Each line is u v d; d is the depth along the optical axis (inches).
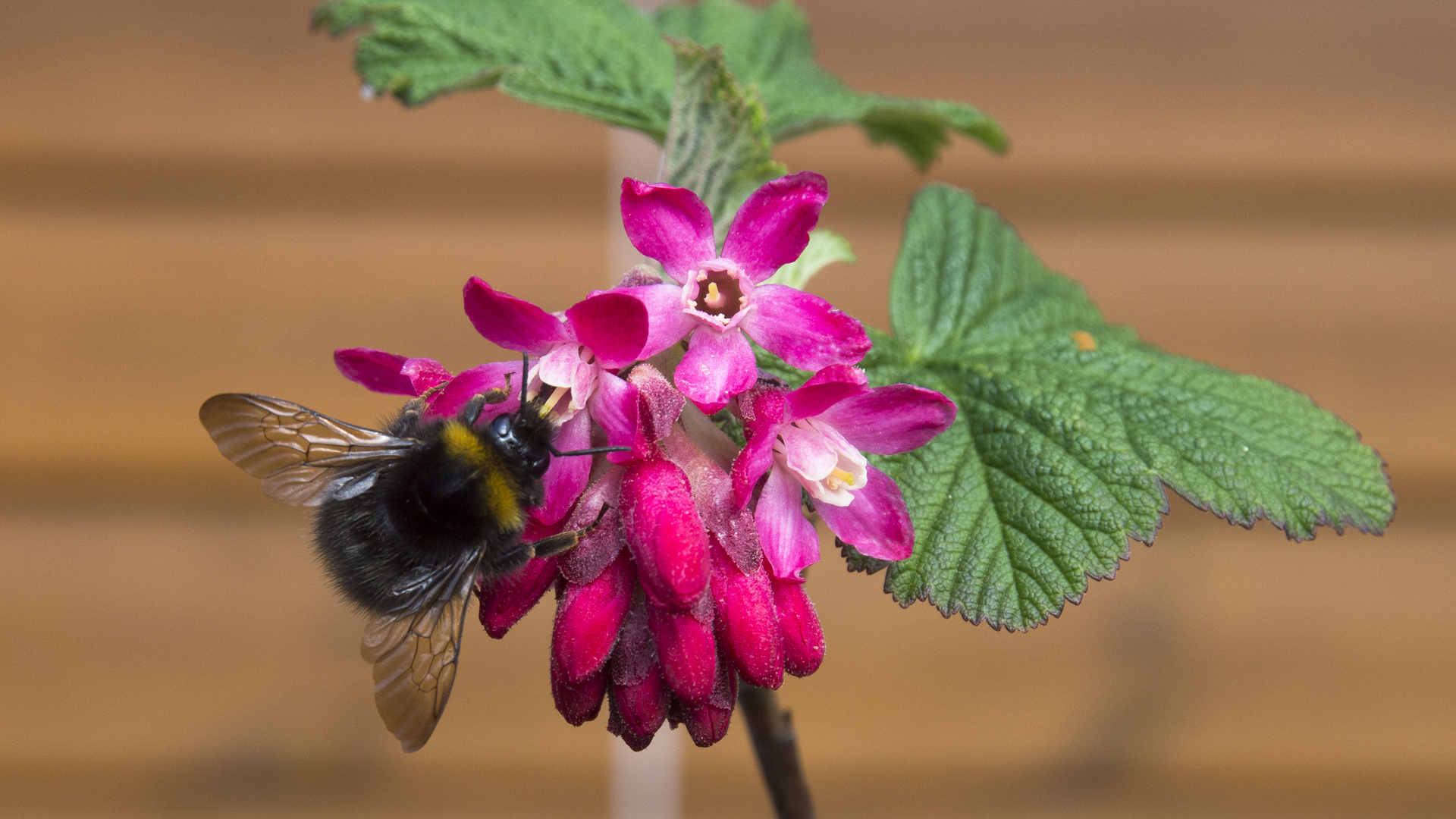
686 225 8.8
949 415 8.9
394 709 9.3
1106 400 9.4
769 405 8.8
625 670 8.8
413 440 9.4
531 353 8.9
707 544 8.7
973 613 9.1
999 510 9.2
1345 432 9.4
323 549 9.4
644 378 8.9
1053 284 10.1
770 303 8.8
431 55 10.0
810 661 8.8
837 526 8.9
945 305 9.9
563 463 8.9
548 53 10.1
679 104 9.4
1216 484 9.3
